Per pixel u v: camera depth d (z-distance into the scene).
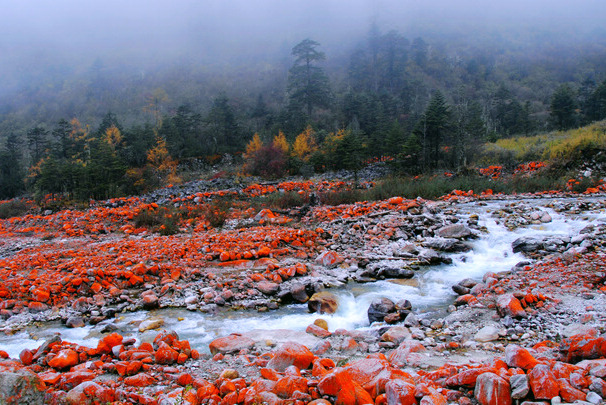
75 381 3.91
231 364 4.50
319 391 3.36
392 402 3.17
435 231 11.85
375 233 12.18
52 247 13.50
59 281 7.99
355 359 4.62
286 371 3.91
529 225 11.85
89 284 8.02
